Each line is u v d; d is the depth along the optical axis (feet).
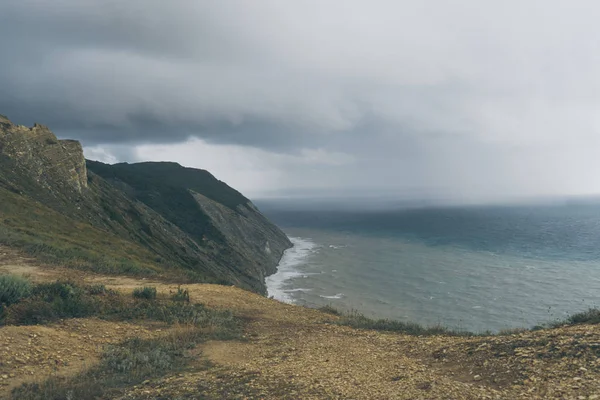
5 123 185.88
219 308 58.65
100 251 111.04
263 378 28.35
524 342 30.58
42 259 77.00
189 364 34.27
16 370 28.96
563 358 25.84
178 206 399.65
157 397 25.43
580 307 201.16
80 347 35.70
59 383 27.76
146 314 48.55
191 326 46.24
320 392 24.76
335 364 32.73
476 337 41.06
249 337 45.01
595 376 21.98
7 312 38.91
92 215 186.39
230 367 32.68
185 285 74.79
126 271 82.69
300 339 44.50
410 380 26.76
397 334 48.80
